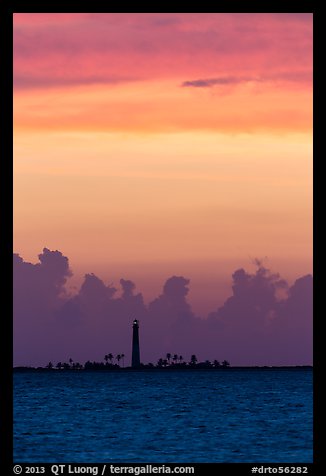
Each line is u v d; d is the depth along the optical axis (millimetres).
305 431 177125
